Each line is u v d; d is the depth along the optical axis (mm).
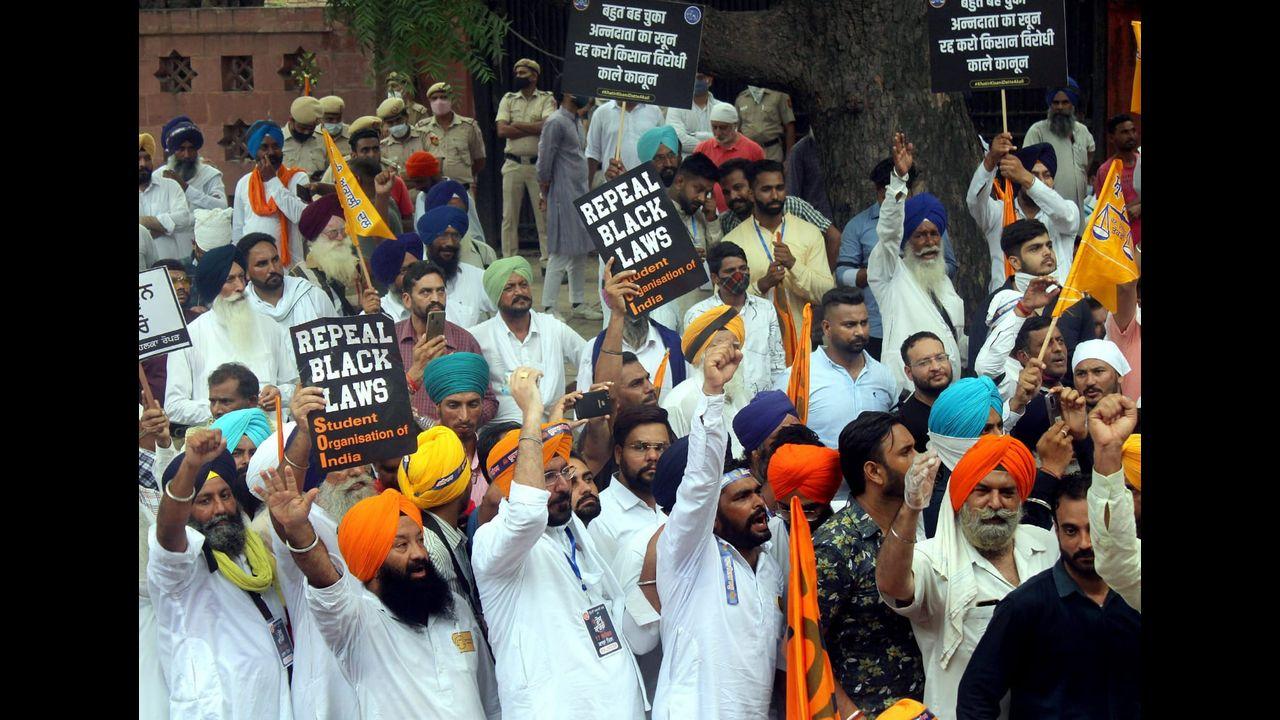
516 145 12445
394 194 9805
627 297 6438
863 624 4816
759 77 9086
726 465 5070
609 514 5484
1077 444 6109
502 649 4875
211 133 13359
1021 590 4598
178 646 4922
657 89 7297
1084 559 4512
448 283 8312
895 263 7453
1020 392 6066
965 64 7391
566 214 11039
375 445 5211
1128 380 6723
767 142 12398
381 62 7785
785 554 5184
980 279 8992
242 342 7609
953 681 4777
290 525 4664
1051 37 7254
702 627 4840
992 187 8383
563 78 7344
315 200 9336
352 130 9594
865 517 4887
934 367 6191
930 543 4863
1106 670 4570
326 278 8555
